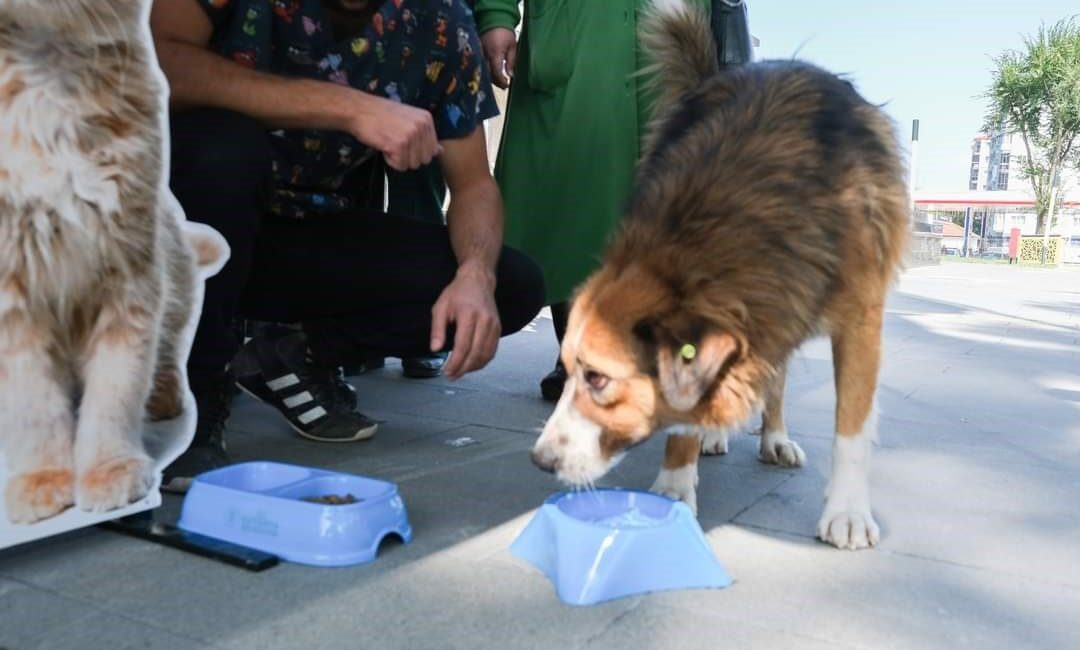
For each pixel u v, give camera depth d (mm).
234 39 2488
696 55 3166
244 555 1923
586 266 3742
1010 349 5914
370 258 3027
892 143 2553
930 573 1968
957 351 5762
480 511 2346
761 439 3023
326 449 3012
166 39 2373
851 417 2285
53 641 1562
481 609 1721
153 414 2049
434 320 2777
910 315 8180
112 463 1972
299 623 1648
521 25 3969
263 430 3268
